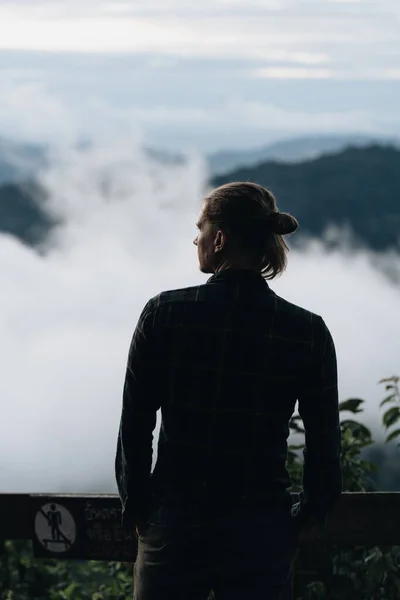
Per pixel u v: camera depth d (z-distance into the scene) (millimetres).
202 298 2496
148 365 2496
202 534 2426
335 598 3566
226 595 2453
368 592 3564
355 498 3344
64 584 4105
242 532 2424
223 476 2434
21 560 4047
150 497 2494
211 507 2422
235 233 2520
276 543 2453
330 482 2521
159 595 2480
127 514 2516
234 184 2564
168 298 2516
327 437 2514
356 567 3586
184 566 2445
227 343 2461
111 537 3422
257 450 2453
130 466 2498
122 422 2523
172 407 2471
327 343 2520
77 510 3441
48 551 3475
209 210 2557
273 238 2539
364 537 3340
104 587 4090
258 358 2461
